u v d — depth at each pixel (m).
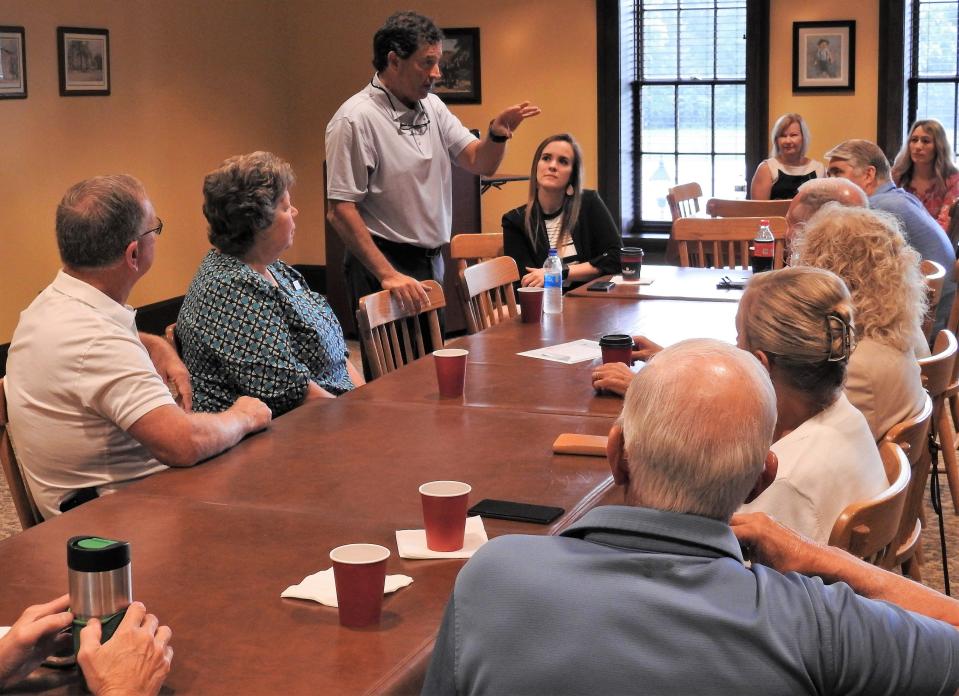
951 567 3.63
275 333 2.92
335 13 8.68
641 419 1.28
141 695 1.33
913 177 6.30
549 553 1.25
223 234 2.98
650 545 1.24
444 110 4.47
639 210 8.85
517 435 2.45
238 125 8.31
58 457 2.38
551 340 3.42
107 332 2.33
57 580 1.74
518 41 8.48
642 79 8.60
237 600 1.64
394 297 3.64
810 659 1.18
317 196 8.95
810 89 8.12
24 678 1.42
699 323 3.62
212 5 7.96
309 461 2.30
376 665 1.45
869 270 2.45
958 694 1.25
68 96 6.73
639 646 1.18
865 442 1.99
